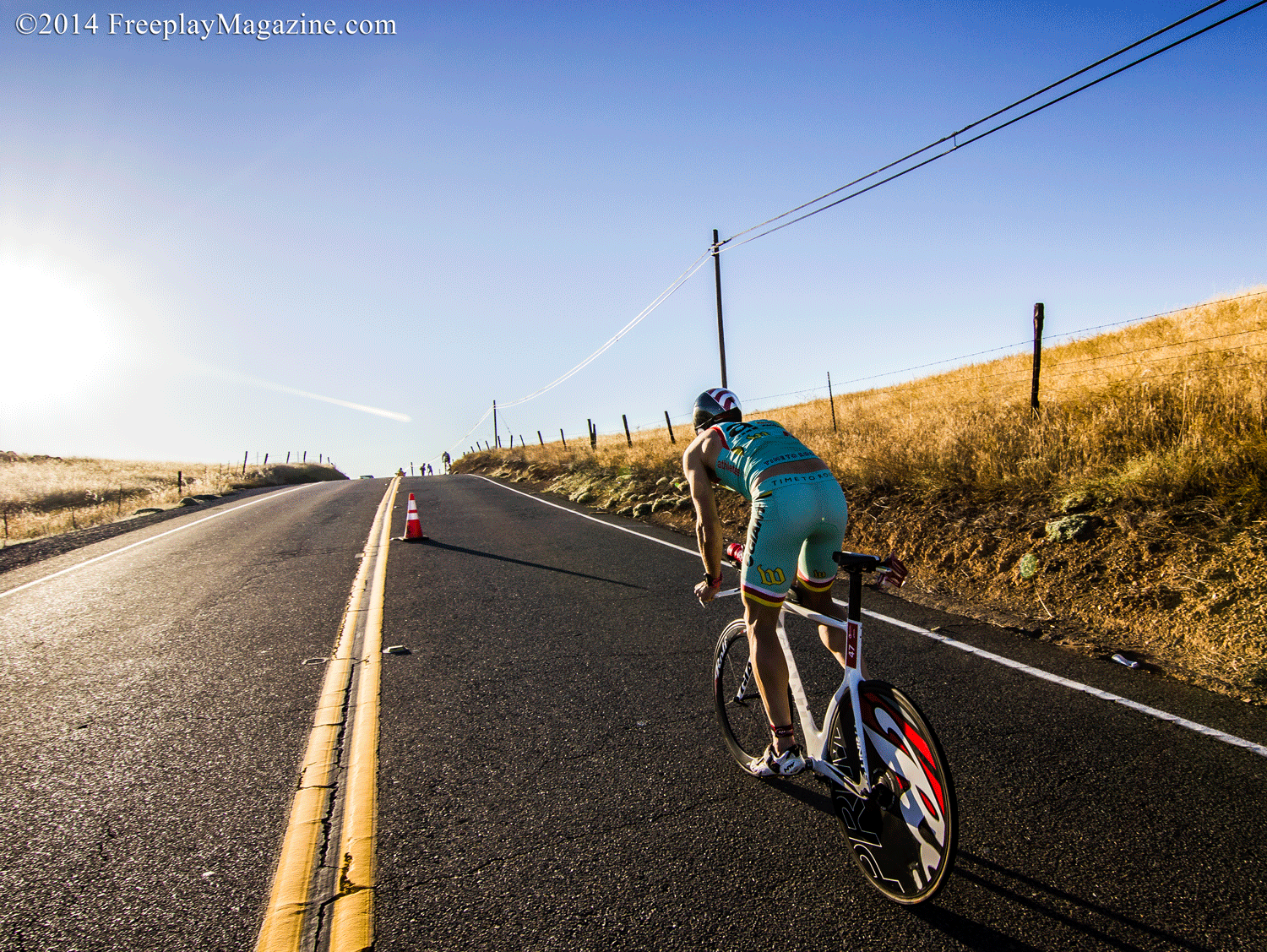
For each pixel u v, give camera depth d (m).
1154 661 4.06
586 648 4.75
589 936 2.08
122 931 2.12
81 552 9.80
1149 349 11.60
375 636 5.15
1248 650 3.93
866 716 2.30
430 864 2.45
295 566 8.01
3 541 13.88
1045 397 9.64
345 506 15.06
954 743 3.19
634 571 7.09
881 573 2.33
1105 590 4.98
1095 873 2.28
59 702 4.01
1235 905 2.10
